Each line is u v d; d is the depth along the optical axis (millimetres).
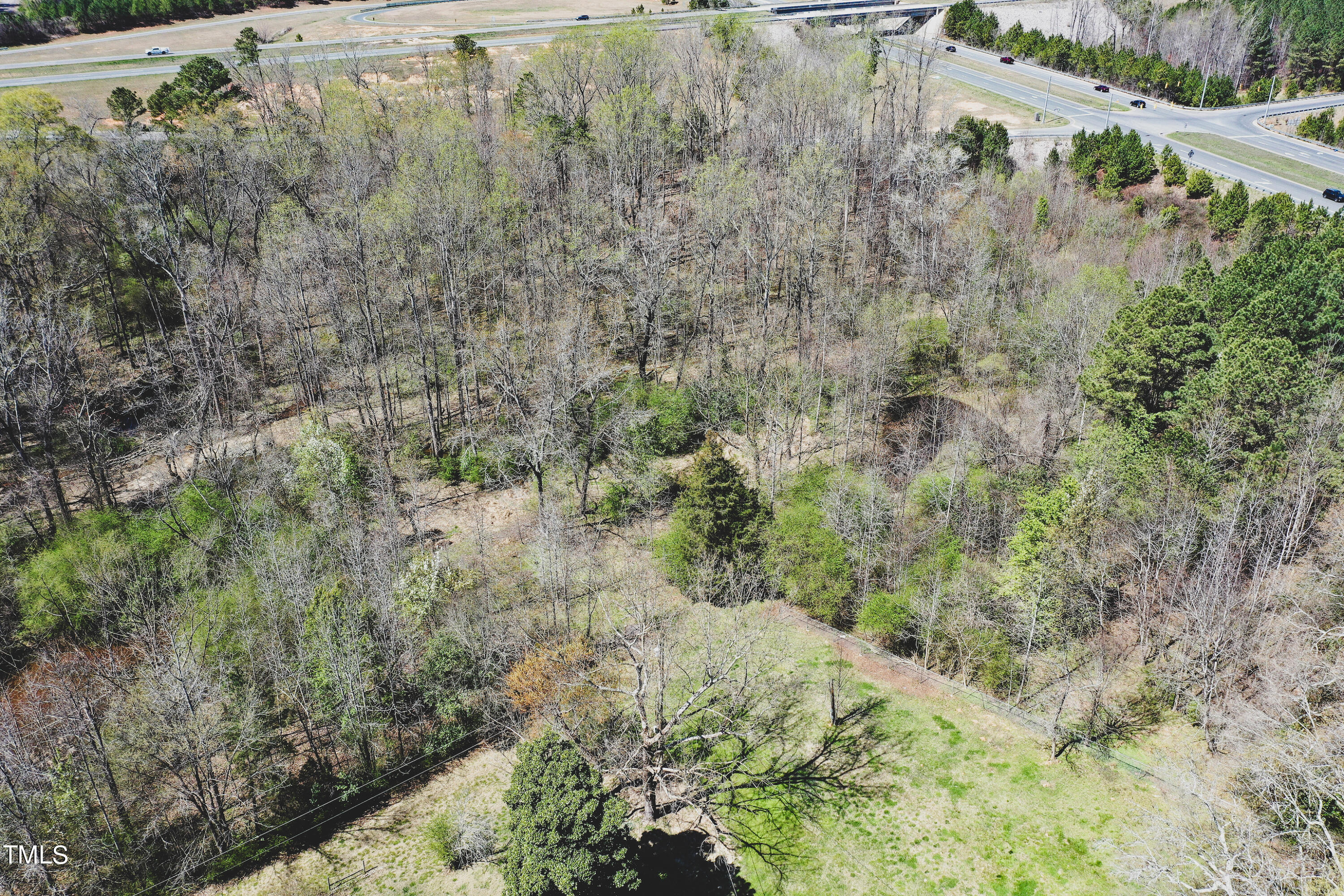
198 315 70312
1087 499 48531
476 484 65812
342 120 81688
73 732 41812
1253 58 137250
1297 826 34281
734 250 79750
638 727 45781
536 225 82312
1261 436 50938
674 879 39094
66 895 38531
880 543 53688
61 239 74562
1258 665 44469
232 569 51344
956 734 45500
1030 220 85312
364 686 43656
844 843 40281
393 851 41094
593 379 60469
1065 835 39438
